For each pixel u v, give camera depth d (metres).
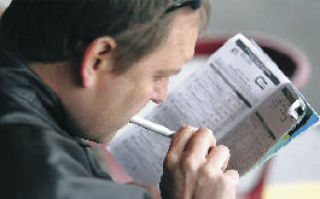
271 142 1.43
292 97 1.41
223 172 1.29
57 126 1.05
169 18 0.99
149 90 1.09
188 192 1.26
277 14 3.71
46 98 1.03
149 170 1.60
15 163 0.88
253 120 1.47
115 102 1.08
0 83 0.99
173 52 1.04
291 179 2.74
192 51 1.09
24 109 0.98
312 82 3.23
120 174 1.81
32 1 1.01
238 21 3.68
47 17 1.00
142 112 1.59
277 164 2.80
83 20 0.97
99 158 1.71
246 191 1.86
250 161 1.47
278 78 1.45
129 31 0.97
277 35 3.59
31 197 0.85
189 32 1.05
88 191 0.91
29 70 1.01
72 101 1.06
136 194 1.00
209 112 1.53
